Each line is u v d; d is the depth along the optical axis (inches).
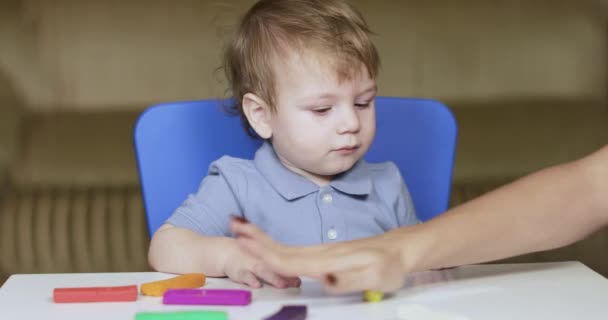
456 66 103.7
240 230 27.5
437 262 30.2
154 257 37.6
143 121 49.3
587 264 87.0
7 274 86.2
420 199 53.2
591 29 105.3
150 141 49.3
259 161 45.7
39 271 86.7
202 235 40.3
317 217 43.8
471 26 104.0
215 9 101.7
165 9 102.0
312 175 45.1
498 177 91.4
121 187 90.2
